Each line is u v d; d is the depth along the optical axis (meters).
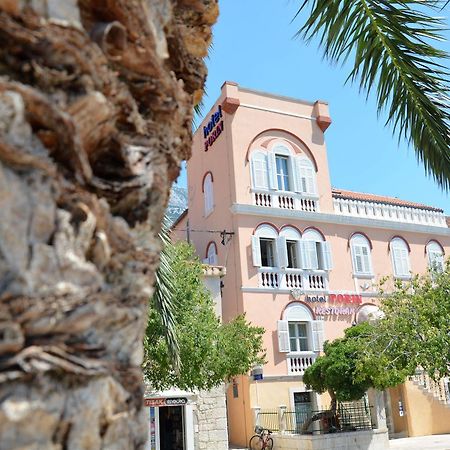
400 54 6.62
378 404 20.28
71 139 2.52
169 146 3.63
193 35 4.41
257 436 21.53
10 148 2.21
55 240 2.37
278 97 27.72
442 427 24.80
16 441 2.07
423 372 25.20
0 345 2.06
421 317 14.23
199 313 15.30
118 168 3.10
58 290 2.31
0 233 2.14
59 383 2.25
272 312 24.11
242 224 24.75
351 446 19.02
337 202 27.77
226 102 26.16
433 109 6.71
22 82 2.44
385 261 27.94
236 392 23.55
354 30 6.67
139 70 3.27
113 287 2.78
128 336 2.79
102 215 2.71
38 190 2.32
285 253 25.06
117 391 2.62
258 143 26.45
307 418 22.12
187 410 18.92
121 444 2.66
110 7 2.96
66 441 2.27
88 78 2.65
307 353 24.17
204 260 27.31
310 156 27.67
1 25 2.33
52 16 2.49
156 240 3.32
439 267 22.47
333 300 25.73
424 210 30.31
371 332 16.45
